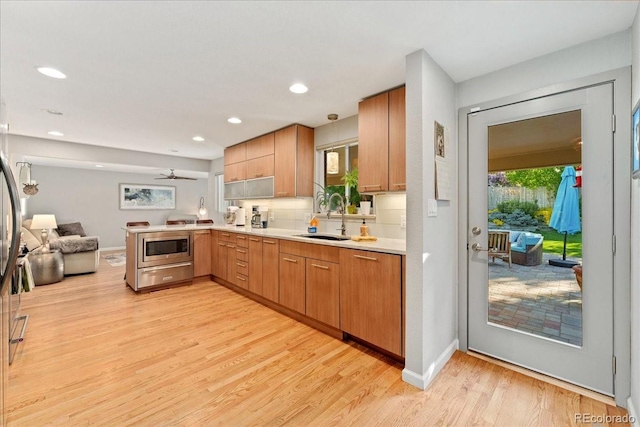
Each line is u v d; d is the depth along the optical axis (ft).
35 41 6.01
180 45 6.18
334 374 6.57
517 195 6.81
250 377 6.43
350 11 5.06
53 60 6.79
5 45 6.16
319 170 12.48
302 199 12.89
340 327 8.18
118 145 16.22
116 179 25.41
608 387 5.65
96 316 9.93
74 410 5.33
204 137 14.25
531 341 6.61
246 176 14.70
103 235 24.80
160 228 13.67
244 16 5.23
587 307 5.88
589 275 5.85
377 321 7.25
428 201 6.30
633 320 5.21
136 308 10.77
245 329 8.97
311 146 12.46
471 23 5.32
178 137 14.26
